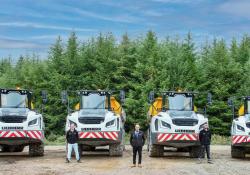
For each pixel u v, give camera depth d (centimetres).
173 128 2217
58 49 4859
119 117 2261
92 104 2347
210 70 4538
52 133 4447
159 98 2486
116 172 1720
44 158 2245
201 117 2262
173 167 1878
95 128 2205
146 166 1909
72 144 2061
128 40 4828
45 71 4938
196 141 2205
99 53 4731
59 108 4634
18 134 2200
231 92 4503
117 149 2300
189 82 4459
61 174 1667
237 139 2233
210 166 1923
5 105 2325
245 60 4909
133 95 4491
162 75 4403
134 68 4691
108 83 4619
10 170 1772
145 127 4344
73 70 4741
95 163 2014
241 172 1736
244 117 2292
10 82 5684
